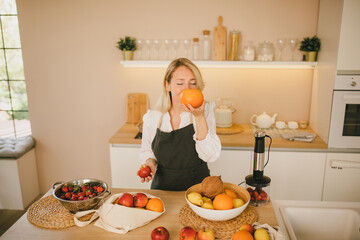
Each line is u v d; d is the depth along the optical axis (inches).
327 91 95.8
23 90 135.3
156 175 71.9
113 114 120.6
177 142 65.6
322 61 100.2
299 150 97.4
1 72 128.7
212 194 49.3
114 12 111.0
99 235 46.2
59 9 111.7
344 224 54.9
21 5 111.8
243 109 116.3
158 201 50.8
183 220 49.4
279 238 43.8
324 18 98.7
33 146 123.2
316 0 104.7
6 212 115.2
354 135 93.7
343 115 92.2
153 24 111.0
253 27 108.4
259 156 53.3
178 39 111.5
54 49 115.3
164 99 68.2
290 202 58.2
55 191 51.4
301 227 55.5
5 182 114.4
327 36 95.7
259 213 52.2
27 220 49.9
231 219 49.5
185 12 109.2
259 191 54.6
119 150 101.7
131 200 49.7
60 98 120.0
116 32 112.5
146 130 70.3
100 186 53.7
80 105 120.3
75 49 115.0
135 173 103.4
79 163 126.7
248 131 108.1
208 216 47.0
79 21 112.4
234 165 99.3
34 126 123.4
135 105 117.9
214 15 108.4
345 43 86.5
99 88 118.3
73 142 124.4
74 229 47.6
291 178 99.6
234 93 114.8
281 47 104.4
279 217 52.6
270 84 113.2
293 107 114.7
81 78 117.6
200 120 58.1
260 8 106.8
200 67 113.2
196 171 67.9
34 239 45.1
